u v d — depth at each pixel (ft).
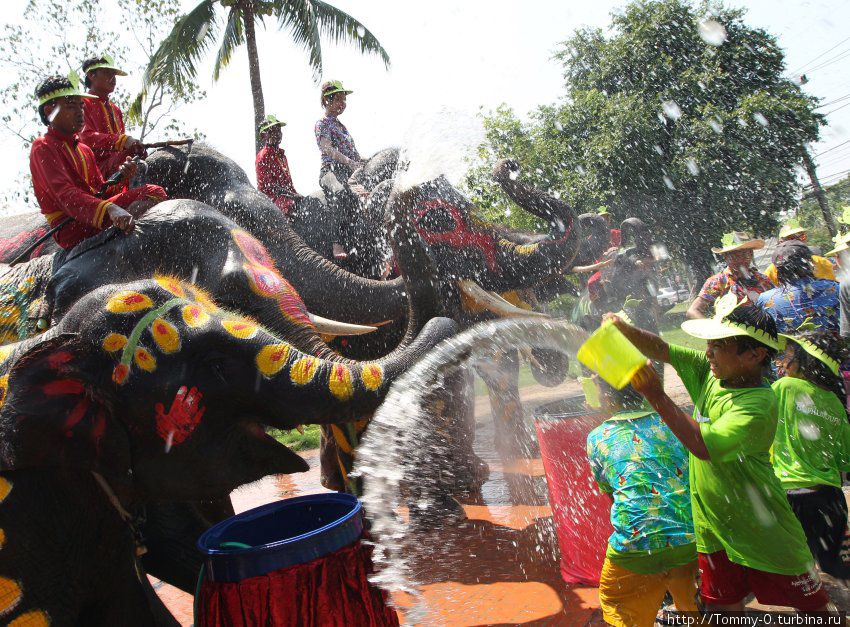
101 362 9.73
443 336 11.02
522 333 12.44
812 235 88.43
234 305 11.03
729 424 8.64
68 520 9.51
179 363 9.80
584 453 13.20
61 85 11.89
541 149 59.11
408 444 11.40
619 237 30.55
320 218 19.15
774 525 9.16
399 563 12.84
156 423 9.76
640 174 58.90
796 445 11.66
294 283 14.52
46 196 12.05
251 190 15.46
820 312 15.70
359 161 21.22
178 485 10.06
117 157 14.24
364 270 19.04
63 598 9.41
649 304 26.99
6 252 14.71
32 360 9.19
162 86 48.78
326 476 18.92
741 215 60.49
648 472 10.26
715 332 8.93
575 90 64.03
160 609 11.45
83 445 9.32
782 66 62.59
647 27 60.95
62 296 11.12
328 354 10.82
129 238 11.41
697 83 60.59
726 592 9.62
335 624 8.80
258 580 8.64
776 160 62.13
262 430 10.42
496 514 17.31
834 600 11.26
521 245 20.77
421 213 19.13
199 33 47.42
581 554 13.16
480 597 13.00
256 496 21.71
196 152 15.56
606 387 11.32
